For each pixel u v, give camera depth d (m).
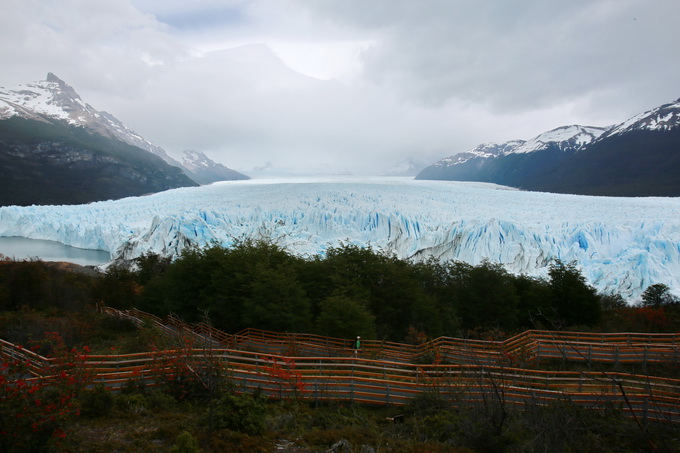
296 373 12.45
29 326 17.38
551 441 7.84
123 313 26.58
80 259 66.75
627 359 16.56
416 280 29.06
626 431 9.55
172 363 11.55
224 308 25.25
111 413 9.62
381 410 11.91
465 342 13.20
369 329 21.28
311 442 9.22
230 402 9.62
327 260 29.94
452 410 11.40
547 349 18.23
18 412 6.90
